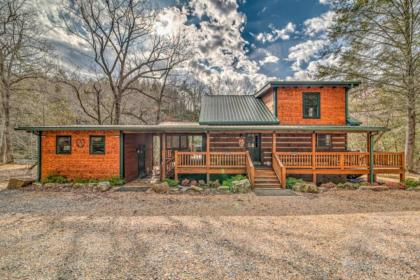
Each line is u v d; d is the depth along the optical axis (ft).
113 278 10.93
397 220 19.35
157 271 11.55
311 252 13.60
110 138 37.29
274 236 15.99
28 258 12.84
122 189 33.45
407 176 48.06
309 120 44.09
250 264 12.23
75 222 18.90
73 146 37.24
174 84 90.22
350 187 33.53
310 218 20.07
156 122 86.84
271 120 42.34
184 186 34.14
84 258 12.84
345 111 44.37
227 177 38.19
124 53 74.64
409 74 48.49
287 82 43.19
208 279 10.85
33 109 79.00
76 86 73.61
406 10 47.91
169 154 47.47
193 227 17.78
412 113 50.83
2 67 65.00
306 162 36.32
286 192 31.12
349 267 11.95
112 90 73.51
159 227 17.72
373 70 52.19
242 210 22.79
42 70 67.41
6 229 17.29
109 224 18.42
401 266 12.05
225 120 42.19
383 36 50.49
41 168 37.22
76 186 33.68
